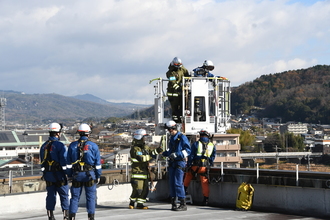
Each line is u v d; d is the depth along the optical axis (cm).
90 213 855
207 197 1134
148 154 1081
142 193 1081
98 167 857
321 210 944
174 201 1052
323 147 17188
